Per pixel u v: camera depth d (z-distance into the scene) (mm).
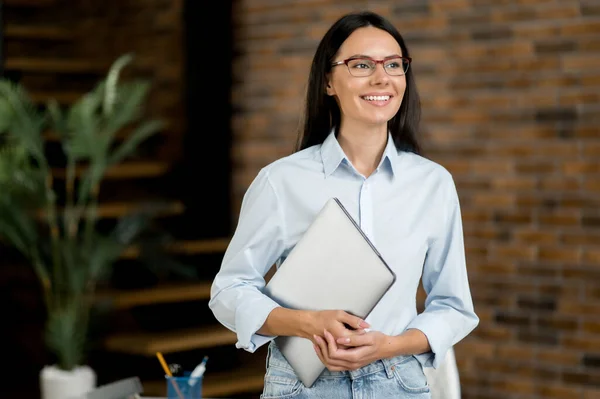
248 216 2084
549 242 4949
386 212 2053
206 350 5781
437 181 2094
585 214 4836
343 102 2041
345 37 2039
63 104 6598
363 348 1878
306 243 1943
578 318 4859
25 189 5473
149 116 6703
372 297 1892
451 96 5246
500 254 5105
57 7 7219
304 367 1975
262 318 1946
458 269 2102
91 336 5703
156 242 5852
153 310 5938
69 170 5645
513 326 5066
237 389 5566
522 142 5027
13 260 6191
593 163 4809
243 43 6117
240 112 6172
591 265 4816
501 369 5105
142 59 6727
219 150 6281
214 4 6191
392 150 2082
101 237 5598
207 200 6340
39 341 6133
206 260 6293
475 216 5191
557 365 4930
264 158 6074
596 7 4773
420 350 2002
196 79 6312
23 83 6844
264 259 2086
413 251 2053
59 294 5730
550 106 4930
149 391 5434
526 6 4980
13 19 7215
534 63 4969
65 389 5332
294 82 5883
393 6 5422
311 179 2068
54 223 5574
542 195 4969
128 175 6371
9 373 6195
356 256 1899
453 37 5227
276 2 5934
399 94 2031
